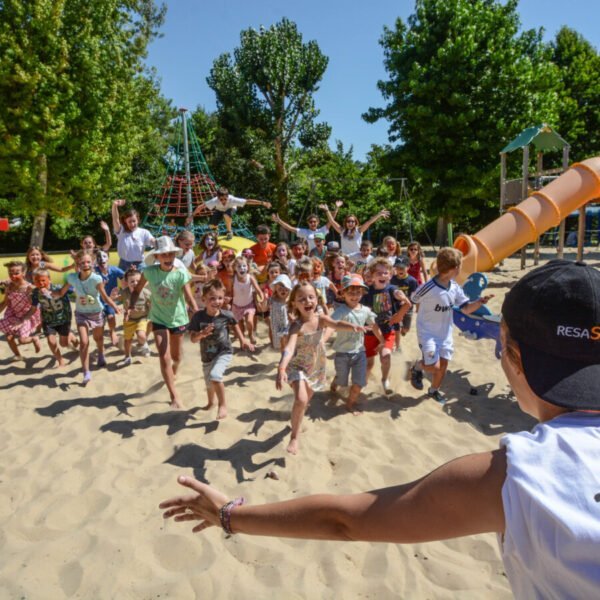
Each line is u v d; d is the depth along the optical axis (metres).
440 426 4.70
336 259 7.79
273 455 4.13
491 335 5.71
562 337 0.85
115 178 19.48
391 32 24.34
